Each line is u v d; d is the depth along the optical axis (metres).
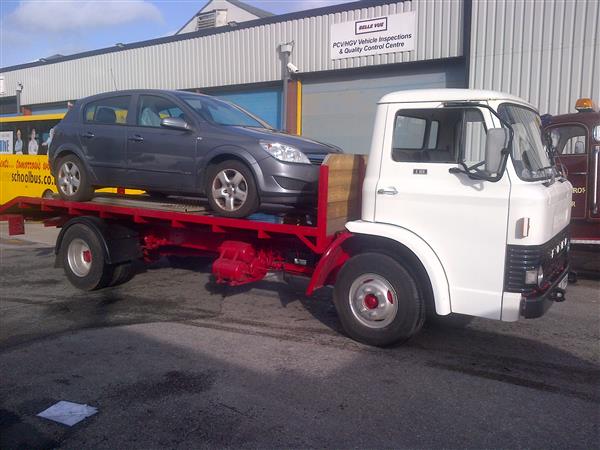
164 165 6.91
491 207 4.79
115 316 6.60
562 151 8.27
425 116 5.14
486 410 4.22
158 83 20.14
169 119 6.54
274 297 7.42
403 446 3.71
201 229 6.75
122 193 8.84
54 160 8.08
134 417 4.13
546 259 4.90
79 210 7.91
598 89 11.80
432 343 5.64
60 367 5.08
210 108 7.18
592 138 8.01
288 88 16.58
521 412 4.19
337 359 5.22
